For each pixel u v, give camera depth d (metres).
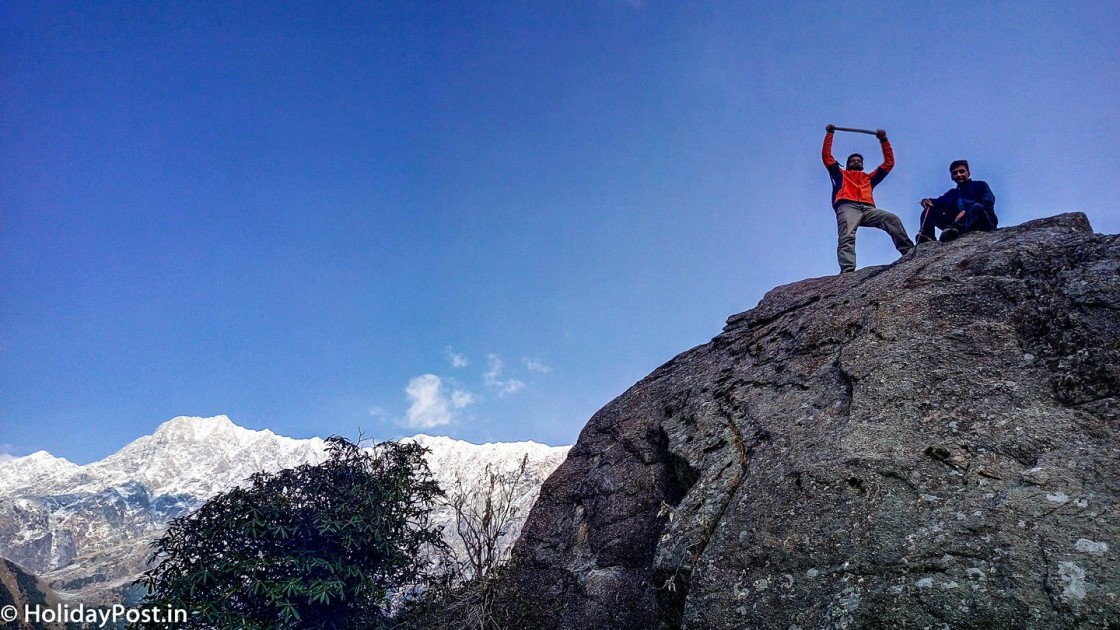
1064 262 5.83
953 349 5.41
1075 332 5.07
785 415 5.94
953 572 3.69
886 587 3.80
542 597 7.32
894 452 4.58
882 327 6.12
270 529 7.70
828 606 3.92
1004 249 6.34
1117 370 4.61
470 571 7.95
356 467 8.63
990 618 3.42
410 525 8.92
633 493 7.42
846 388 5.68
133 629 7.16
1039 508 3.83
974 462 4.31
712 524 5.12
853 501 4.37
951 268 6.52
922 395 5.05
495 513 8.13
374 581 8.14
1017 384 4.88
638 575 6.48
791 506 4.62
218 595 7.46
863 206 9.73
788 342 7.32
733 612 4.28
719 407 6.98
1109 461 4.00
